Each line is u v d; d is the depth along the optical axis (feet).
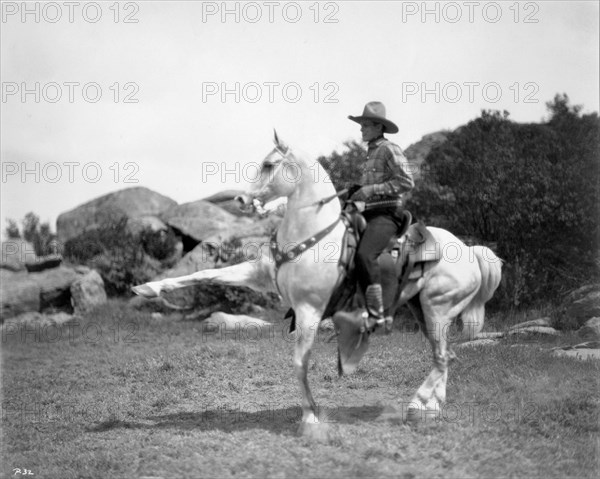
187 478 18.57
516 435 21.29
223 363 32.68
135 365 34.42
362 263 20.20
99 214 68.39
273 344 36.81
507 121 47.42
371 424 22.12
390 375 28.73
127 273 59.88
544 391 25.17
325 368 30.30
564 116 49.24
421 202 46.80
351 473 18.33
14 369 35.91
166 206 70.33
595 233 44.78
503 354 30.01
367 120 21.30
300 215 20.52
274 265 21.29
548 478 18.62
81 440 22.66
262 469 18.70
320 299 20.38
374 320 20.12
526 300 44.09
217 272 21.66
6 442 23.16
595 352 32.32
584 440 21.09
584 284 43.96
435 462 19.21
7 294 55.98
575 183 44.83
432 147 50.67
